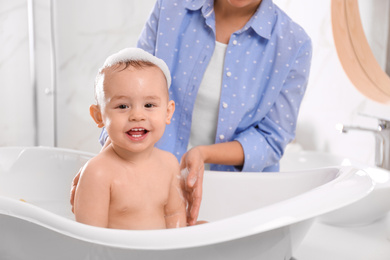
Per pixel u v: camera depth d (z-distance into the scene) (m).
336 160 1.63
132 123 0.77
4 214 0.63
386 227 1.11
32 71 2.47
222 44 1.05
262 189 0.96
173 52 1.08
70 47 2.41
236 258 0.62
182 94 1.07
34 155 1.11
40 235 0.62
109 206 0.81
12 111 2.54
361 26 1.43
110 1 2.34
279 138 1.07
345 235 1.05
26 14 2.46
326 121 1.75
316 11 1.75
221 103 1.05
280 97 1.08
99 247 0.56
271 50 1.05
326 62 1.73
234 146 1.02
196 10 1.07
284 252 0.70
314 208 0.61
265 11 1.04
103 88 0.79
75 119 2.46
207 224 0.56
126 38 2.35
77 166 1.08
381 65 1.37
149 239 0.54
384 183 1.13
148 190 0.83
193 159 0.90
